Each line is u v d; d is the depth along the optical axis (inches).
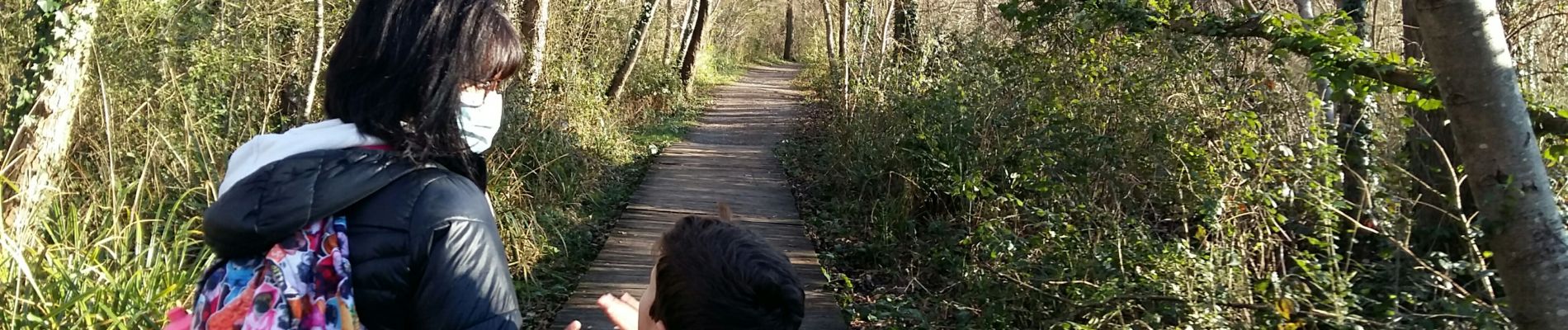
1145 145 213.0
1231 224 188.2
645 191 394.9
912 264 277.9
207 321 48.3
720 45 1242.0
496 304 47.0
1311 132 185.6
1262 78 196.4
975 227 260.4
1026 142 249.4
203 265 154.9
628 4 615.5
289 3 315.0
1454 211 181.2
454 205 47.2
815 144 547.5
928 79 394.6
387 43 48.6
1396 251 165.9
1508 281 121.7
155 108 248.5
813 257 286.4
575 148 409.1
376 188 46.6
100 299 138.2
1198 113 204.7
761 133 635.5
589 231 324.5
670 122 653.3
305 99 270.4
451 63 48.9
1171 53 205.9
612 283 245.0
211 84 277.4
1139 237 196.9
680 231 57.9
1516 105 113.8
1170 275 182.7
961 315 217.2
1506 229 117.6
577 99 468.4
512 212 279.3
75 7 189.6
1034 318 207.0
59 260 147.7
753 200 382.0
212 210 47.9
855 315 228.8
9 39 217.6
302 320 46.0
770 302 54.1
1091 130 224.4
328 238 46.7
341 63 50.1
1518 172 114.9
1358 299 161.8
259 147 50.7
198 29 285.6
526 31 395.2
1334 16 172.1
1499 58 112.4
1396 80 155.3
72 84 192.1
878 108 421.4
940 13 529.0
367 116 48.2
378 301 46.5
